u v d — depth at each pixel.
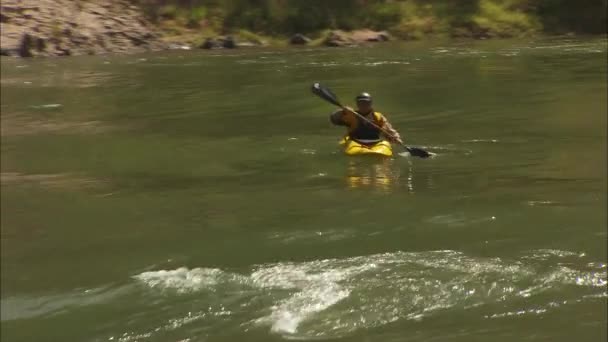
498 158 17.39
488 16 59.56
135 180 16.09
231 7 56.59
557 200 13.35
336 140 20.11
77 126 23.39
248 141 20.31
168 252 11.28
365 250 10.98
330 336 8.39
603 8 60.91
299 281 9.88
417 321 8.67
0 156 18.91
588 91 28.03
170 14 54.25
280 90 31.20
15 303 9.57
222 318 8.93
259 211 13.36
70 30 47.88
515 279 9.68
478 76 33.75
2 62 42.09
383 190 14.62
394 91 29.91
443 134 20.72
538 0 61.34
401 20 58.78
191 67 40.16
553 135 19.92
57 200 14.56
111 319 9.01
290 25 56.94
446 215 12.66
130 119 24.66
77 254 11.36
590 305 8.87
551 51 45.06
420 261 10.41
